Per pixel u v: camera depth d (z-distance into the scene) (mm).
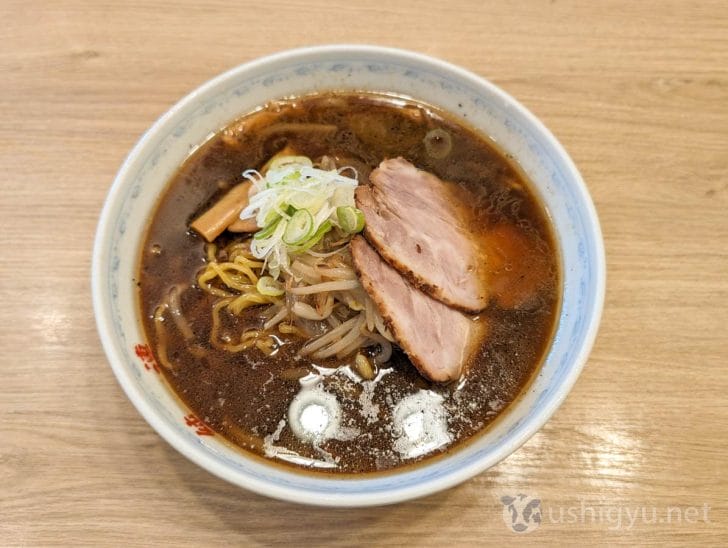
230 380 277
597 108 362
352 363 283
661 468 271
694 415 283
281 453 260
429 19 392
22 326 297
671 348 297
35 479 261
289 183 299
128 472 264
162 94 361
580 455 273
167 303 292
